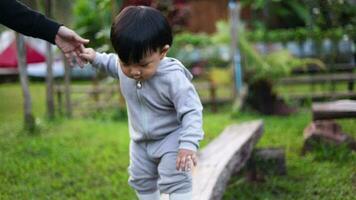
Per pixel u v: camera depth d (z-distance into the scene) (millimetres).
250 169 5289
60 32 2732
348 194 4645
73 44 2771
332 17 8391
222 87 10508
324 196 4660
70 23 10234
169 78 2605
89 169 5816
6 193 4902
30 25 2701
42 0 9188
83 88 10586
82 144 7090
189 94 2605
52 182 5309
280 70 9125
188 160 2518
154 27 2428
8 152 6590
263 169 5344
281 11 14641
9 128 8398
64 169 5805
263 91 9195
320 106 5902
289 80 10078
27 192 4957
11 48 14133
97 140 7352
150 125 2738
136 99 2730
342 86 11375
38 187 5133
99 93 10508
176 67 2648
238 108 9125
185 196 2824
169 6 9961
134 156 2902
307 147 6121
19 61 7832
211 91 10164
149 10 2479
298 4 14320
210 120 8750
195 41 11680
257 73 9117
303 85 11766
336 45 10945
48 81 9148
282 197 4762
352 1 10773
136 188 2979
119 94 9773
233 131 5387
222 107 10164
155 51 2449
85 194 4914
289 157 6059
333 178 5098
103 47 8781
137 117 2768
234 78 9703
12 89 14320
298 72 11578
